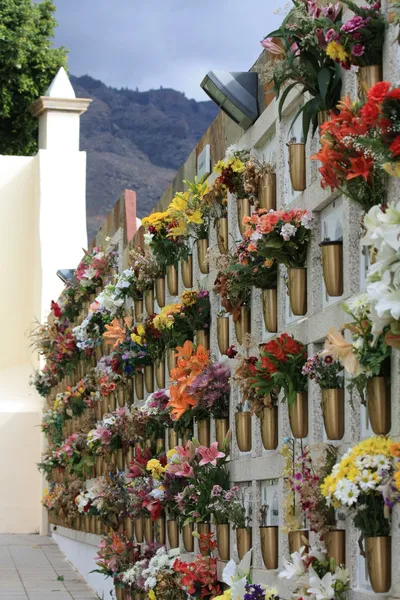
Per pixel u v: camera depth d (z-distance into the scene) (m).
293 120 4.87
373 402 3.81
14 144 23.94
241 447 5.77
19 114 23.72
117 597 8.82
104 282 11.75
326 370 4.35
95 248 11.91
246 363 5.30
